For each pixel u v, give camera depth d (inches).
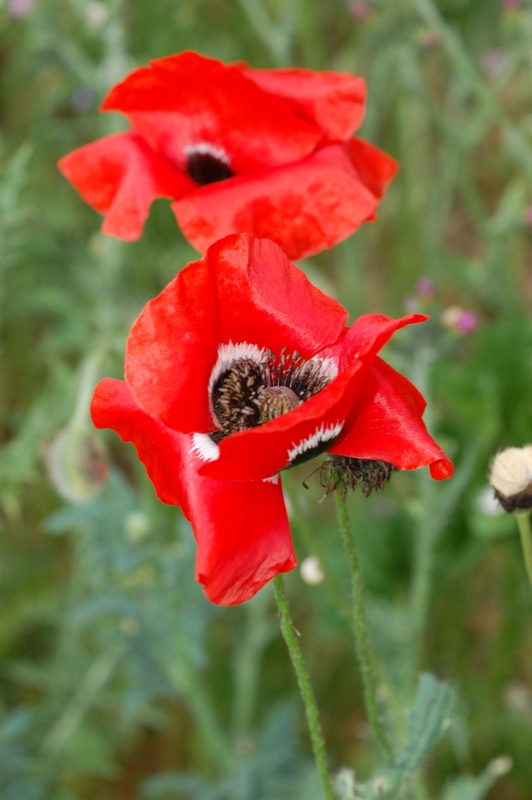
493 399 20.1
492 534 19.8
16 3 23.2
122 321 24.4
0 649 24.9
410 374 19.1
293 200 15.9
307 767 20.9
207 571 13.0
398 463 13.3
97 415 13.8
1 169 22.2
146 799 24.7
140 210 16.2
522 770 22.5
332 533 22.0
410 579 21.3
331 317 14.0
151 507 20.8
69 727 22.1
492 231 23.6
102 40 23.7
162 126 16.5
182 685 20.2
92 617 21.9
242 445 12.9
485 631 25.6
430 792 21.8
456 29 27.6
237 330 13.9
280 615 13.7
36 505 26.5
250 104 16.0
